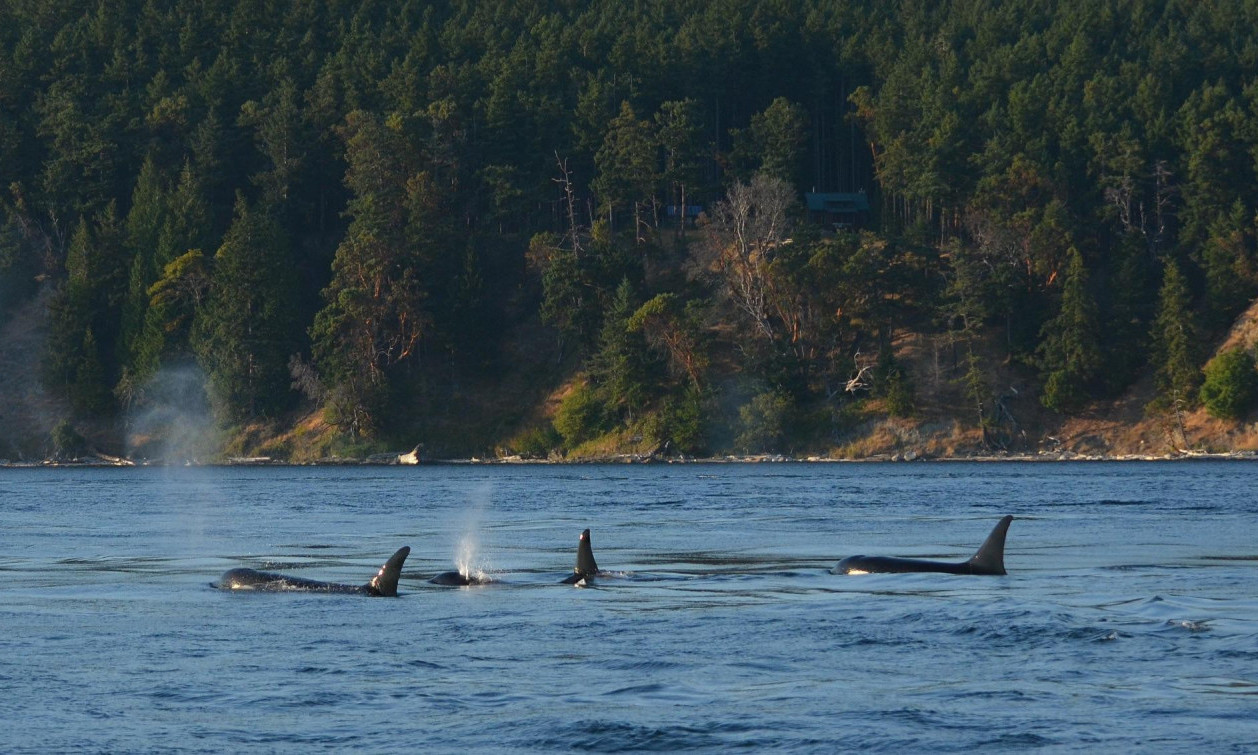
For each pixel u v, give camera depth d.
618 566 145.88
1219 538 184.50
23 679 80.75
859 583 126.12
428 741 66.88
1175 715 70.69
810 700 74.75
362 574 141.00
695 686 78.56
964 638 92.94
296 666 84.69
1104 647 89.12
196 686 78.75
